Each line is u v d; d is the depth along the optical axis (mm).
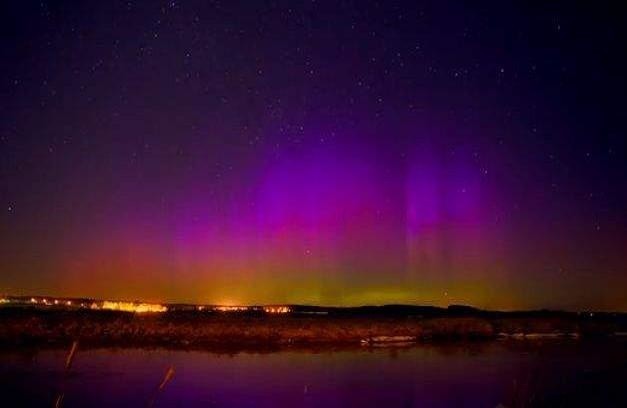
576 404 11422
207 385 15344
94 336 24484
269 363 19641
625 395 12305
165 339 24812
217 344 24359
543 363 20109
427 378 16969
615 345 26797
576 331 33188
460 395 14578
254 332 26438
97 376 16141
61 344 22656
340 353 22844
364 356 22000
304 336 26578
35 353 20234
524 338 30219
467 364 19969
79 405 12836
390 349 24578
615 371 15430
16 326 24078
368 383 16047
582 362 20391
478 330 30859
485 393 14750
